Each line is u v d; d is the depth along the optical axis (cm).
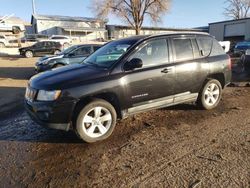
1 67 1795
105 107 466
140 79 495
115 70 478
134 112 505
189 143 446
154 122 551
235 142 446
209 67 596
